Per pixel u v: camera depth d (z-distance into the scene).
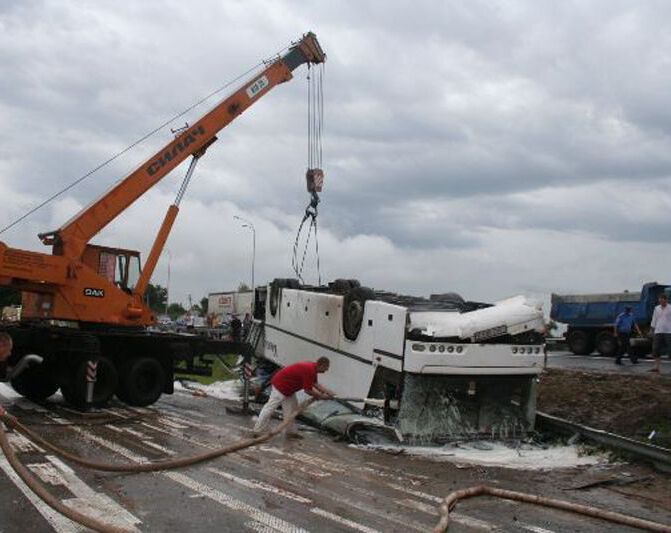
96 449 9.64
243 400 14.62
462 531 6.58
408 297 13.60
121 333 14.60
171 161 15.80
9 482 7.49
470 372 11.23
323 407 12.66
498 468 9.77
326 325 13.84
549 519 7.14
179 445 10.20
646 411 12.20
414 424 11.23
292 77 17.97
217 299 60.94
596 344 26.03
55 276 13.91
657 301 23.42
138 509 6.75
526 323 11.61
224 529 6.24
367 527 6.48
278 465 9.10
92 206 14.69
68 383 13.63
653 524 6.87
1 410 6.84
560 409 13.48
